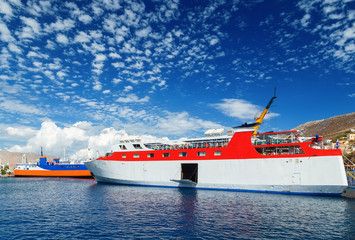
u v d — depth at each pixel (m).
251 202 33.12
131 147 52.41
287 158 38.56
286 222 23.69
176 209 29.38
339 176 35.06
